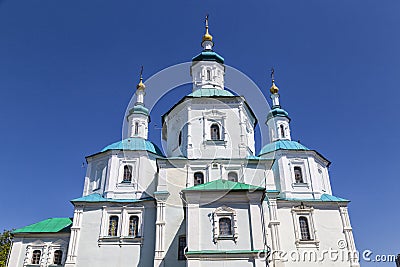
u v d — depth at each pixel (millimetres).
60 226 37469
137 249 32812
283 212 36031
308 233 35219
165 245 31797
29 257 35125
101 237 33312
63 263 34812
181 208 33312
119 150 38781
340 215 36312
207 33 49531
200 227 26578
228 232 26531
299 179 39125
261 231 26391
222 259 25047
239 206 27594
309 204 36688
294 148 40719
